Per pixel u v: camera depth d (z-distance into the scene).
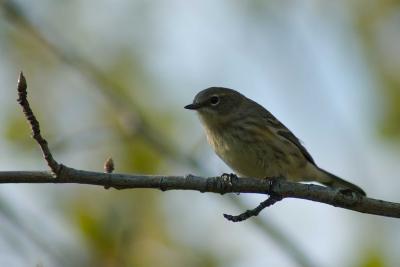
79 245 12.52
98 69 16.06
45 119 15.67
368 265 13.09
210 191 9.91
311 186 10.13
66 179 9.44
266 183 10.09
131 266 13.01
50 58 16.23
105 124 15.40
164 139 14.84
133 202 14.05
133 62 16.20
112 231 12.84
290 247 13.52
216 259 13.62
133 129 14.48
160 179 9.73
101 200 13.88
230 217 10.15
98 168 14.66
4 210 12.15
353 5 15.34
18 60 16.30
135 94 15.80
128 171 14.57
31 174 9.40
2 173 9.36
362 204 9.98
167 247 13.66
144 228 13.84
